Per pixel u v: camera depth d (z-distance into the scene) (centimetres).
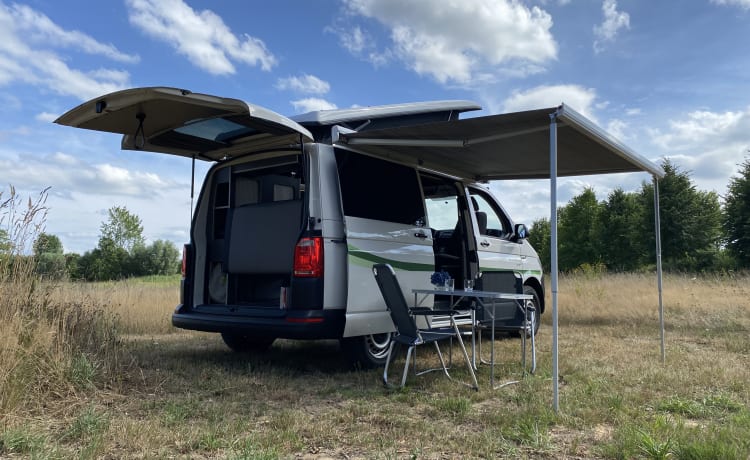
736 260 2858
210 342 683
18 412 327
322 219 459
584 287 1227
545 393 409
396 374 484
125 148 509
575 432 322
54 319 432
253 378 456
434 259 580
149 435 297
